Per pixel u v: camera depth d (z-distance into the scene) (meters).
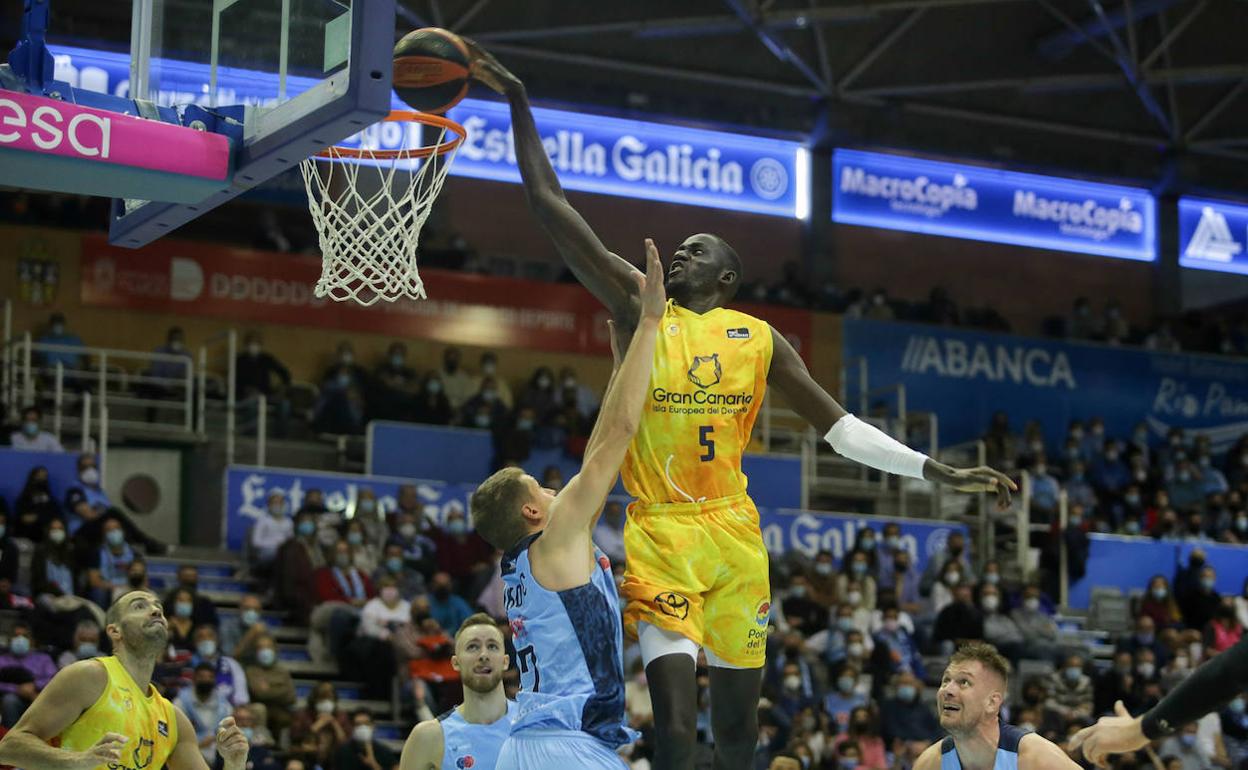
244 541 18.20
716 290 5.53
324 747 13.60
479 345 23.53
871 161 26.81
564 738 4.87
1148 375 26.17
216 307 22.30
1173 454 24.80
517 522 5.08
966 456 23.62
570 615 4.95
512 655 15.02
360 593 16.62
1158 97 27.42
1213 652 18.17
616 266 5.53
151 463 20.22
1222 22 25.94
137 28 6.74
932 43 25.81
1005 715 16.31
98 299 21.69
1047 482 22.81
